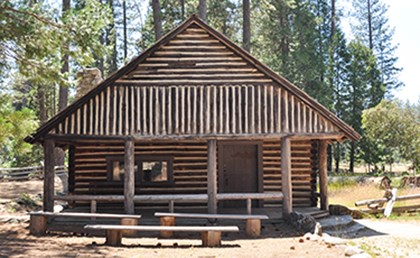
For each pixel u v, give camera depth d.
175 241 12.34
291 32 38.22
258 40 40.41
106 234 11.78
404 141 30.89
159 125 15.10
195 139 15.20
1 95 13.76
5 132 12.82
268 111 15.16
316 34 39.00
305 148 18.16
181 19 36.66
